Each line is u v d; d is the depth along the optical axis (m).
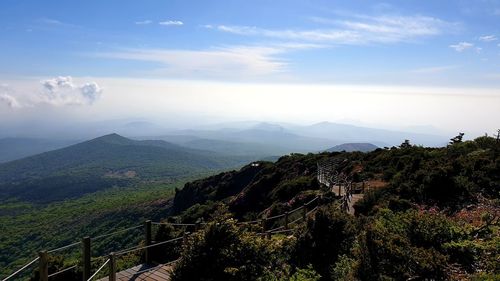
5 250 67.19
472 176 15.16
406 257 7.03
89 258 8.05
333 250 9.25
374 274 7.04
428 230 8.34
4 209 136.00
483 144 21.00
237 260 7.40
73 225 75.88
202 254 7.40
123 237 47.34
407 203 14.38
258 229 11.44
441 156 21.48
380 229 7.85
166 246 11.20
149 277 9.06
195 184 62.88
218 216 7.89
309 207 21.78
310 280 7.55
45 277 7.19
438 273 6.86
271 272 7.86
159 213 68.25
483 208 12.41
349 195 20.38
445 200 14.34
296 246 9.59
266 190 38.44
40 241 68.88
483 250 7.70
